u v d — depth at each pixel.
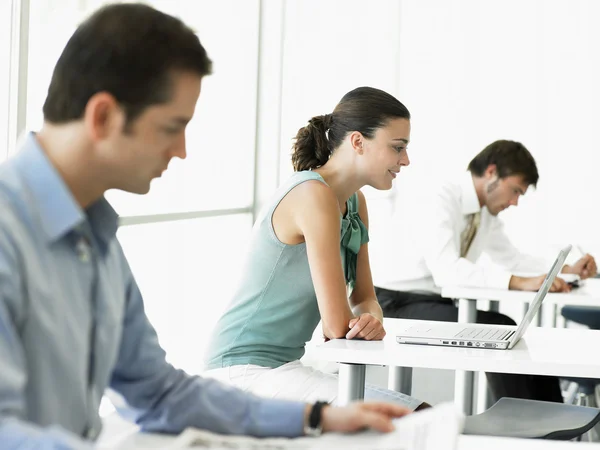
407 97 6.61
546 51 6.32
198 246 4.18
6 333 0.95
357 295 2.62
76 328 1.08
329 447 1.09
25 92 2.46
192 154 4.09
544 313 4.42
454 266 3.64
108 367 1.18
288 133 5.07
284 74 5.02
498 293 3.48
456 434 1.11
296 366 2.28
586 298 3.43
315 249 2.21
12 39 2.43
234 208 4.64
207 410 1.26
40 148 1.08
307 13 5.30
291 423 1.21
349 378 2.02
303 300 2.30
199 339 4.16
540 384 3.13
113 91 1.06
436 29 6.54
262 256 2.30
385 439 1.12
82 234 1.10
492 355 2.00
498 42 6.42
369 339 2.16
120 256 1.27
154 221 3.53
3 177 1.05
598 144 6.23
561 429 1.97
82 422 1.12
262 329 2.28
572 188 6.27
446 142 6.55
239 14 4.70
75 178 1.10
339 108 2.41
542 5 6.31
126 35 1.06
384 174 2.38
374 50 6.37
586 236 6.25
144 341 1.30
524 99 6.38
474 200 3.86
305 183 2.28
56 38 2.61
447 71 6.53
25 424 0.92
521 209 6.34
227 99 4.57
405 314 3.80
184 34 1.10
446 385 4.28
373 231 6.43
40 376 1.03
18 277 0.99
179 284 3.95
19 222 1.02
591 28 6.23
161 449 1.08
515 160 3.83
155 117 1.08
